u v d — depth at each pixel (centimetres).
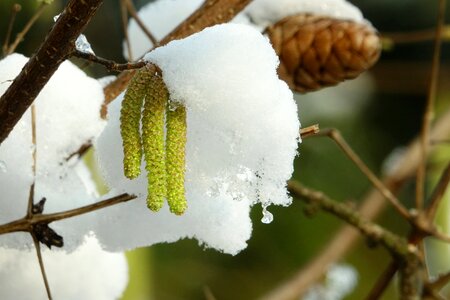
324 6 53
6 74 45
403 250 56
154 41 50
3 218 45
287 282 73
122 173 42
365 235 57
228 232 45
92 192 49
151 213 45
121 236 45
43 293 47
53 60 40
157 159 39
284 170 41
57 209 45
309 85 51
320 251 75
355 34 50
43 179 46
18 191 45
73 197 46
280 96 41
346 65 50
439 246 81
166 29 53
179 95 40
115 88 48
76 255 48
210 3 48
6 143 45
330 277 76
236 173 41
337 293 76
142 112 39
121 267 49
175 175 39
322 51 50
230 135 41
